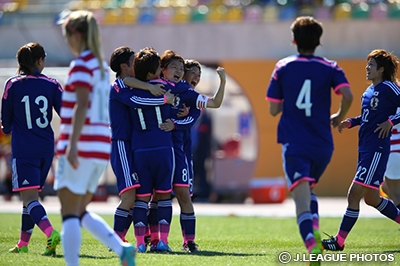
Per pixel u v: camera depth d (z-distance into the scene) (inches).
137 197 936.9
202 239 1163.9
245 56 2511.1
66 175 645.9
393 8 2487.7
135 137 927.0
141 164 922.1
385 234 1269.7
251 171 2481.5
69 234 646.5
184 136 991.0
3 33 2706.7
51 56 2669.8
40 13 2810.0
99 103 652.7
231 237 1211.2
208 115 2342.5
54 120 2425.0
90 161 644.1
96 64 650.2
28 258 843.4
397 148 1029.2
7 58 2711.6
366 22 2480.3
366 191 967.6
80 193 647.1
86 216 670.5
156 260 813.2
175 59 970.7
